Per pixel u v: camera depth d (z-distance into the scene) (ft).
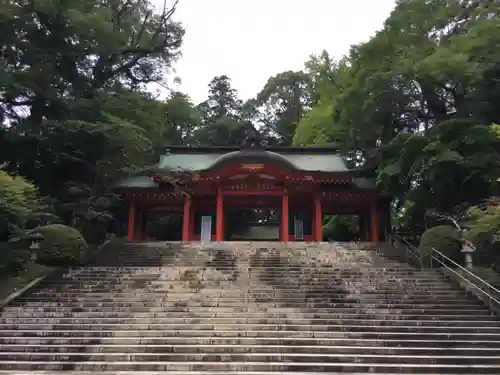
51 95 86.79
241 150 94.84
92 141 87.45
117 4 106.93
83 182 91.45
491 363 38.50
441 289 55.93
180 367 36.88
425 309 49.49
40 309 48.88
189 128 178.91
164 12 112.57
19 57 87.86
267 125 197.77
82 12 92.63
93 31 91.66
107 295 53.11
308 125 129.08
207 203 104.63
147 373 35.63
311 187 96.99
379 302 51.67
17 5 85.30
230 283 57.98
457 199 82.89
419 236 92.68
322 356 38.58
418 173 79.56
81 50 94.38
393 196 94.94
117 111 96.68
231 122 178.70
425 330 44.50
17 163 86.28
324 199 99.25
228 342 41.55
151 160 108.47
